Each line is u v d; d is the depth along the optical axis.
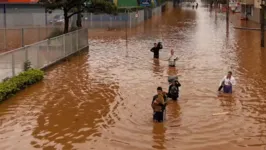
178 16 82.56
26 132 14.22
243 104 17.53
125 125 14.95
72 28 35.56
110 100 18.17
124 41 39.50
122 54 31.06
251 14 65.69
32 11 54.19
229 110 16.72
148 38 42.28
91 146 13.05
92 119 15.62
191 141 13.43
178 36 44.44
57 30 36.09
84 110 16.72
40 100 18.12
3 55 19.48
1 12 54.16
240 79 22.34
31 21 50.59
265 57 29.81
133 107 17.11
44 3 32.69
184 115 16.08
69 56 29.22
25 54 21.95
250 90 19.89
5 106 17.22
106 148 12.90
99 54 31.08
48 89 20.05
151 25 59.69
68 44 29.00
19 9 54.22
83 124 15.06
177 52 32.25
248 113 16.31
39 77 21.59
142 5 68.44
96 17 53.19
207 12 98.00
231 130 14.45
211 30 51.53
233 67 25.88
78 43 31.38
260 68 25.53
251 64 26.95
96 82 21.56
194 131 14.34
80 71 24.42
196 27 56.31
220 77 22.81
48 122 15.26
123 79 22.28
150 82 21.55
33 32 45.97
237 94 19.16
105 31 49.44
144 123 15.16
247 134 14.07
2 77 19.48
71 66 26.05
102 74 23.56
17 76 20.41
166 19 73.25
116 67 25.73
